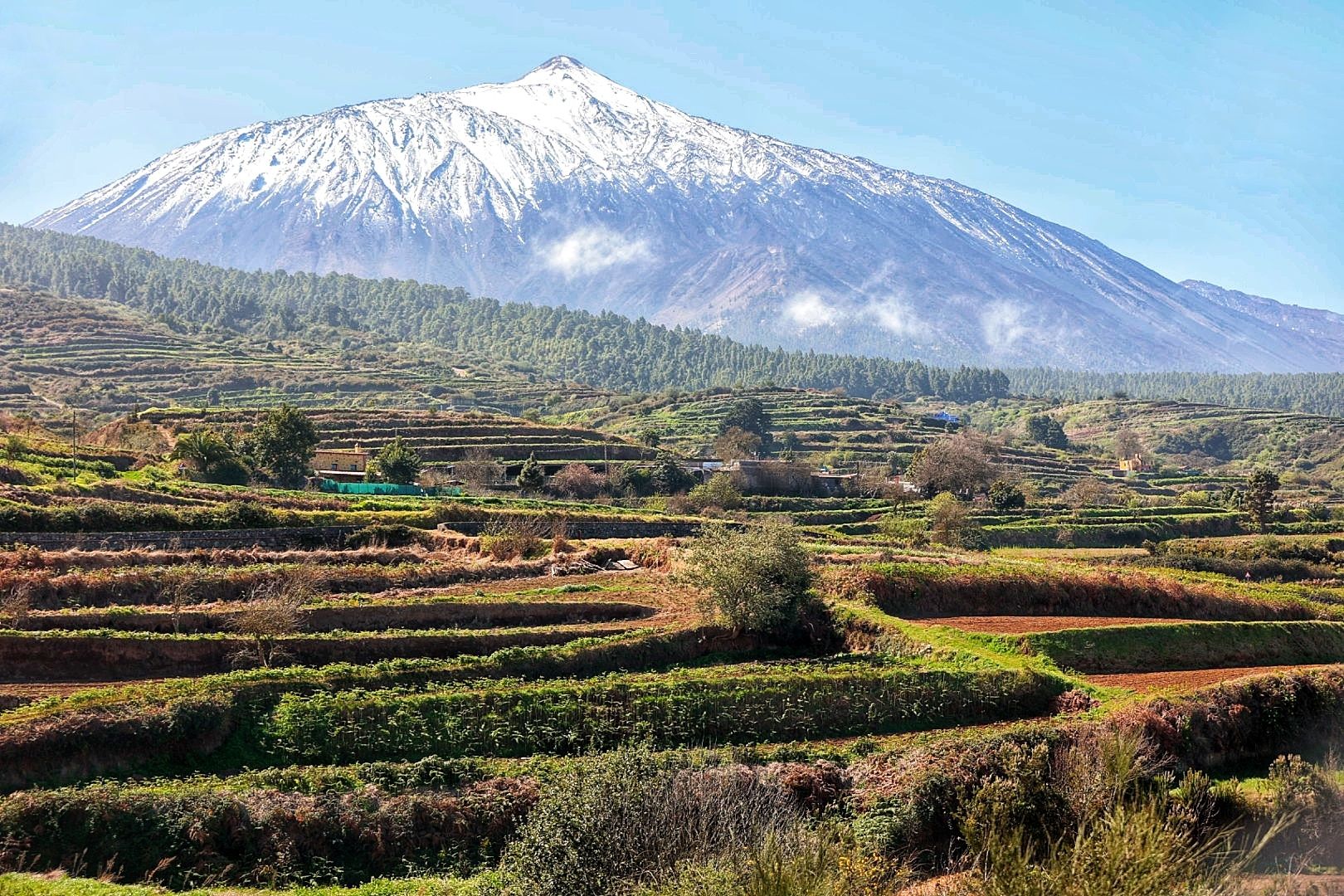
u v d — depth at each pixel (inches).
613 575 2856.8
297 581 2418.8
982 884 967.6
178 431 6087.6
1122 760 1293.1
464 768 1487.5
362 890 1232.2
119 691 1609.3
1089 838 926.4
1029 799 1256.2
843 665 1999.3
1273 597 3011.8
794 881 938.1
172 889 1216.2
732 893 950.4
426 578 2669.8
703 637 2193.7
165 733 1498.5
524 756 1610.5
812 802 1433.3
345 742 1573.6
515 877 1115.9
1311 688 1947.6
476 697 1696.6
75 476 3747.5
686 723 1733.5
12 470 3494.1
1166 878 880.3
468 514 3823.8
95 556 2588.6
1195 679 2060.8
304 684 1712.6
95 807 1280.8
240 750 1544.0
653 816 1120.2
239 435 5728.3
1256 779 1648.6
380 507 3868.1
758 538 2384.4
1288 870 1274.6
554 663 1956.2
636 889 1018.7
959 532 4505.4
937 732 1760.6
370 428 7160.4
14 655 1802.4
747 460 7258.9
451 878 1277.1
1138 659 2247.8
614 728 1689.2
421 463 5905.5
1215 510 5984.3
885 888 1093.8
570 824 1110.4
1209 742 1732.3
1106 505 6422.2
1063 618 2541.8
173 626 2074.3
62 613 2033.7
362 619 2218.3
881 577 2566.4
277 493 4020.7
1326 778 1499.8
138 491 3558.1
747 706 1787.6
